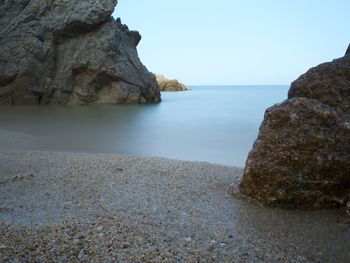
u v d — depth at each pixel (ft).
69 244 20.06
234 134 79.05
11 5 149.38
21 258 18.30
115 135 75.72
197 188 32.09
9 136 67.62
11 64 139.33
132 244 20.36
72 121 97.19
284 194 26.84
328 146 26.21
